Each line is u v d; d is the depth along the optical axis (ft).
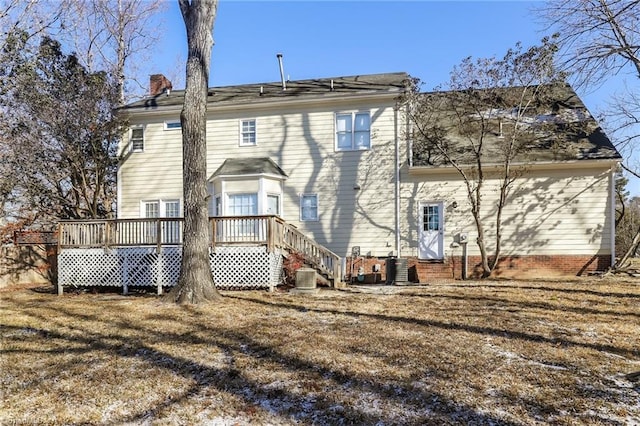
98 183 53.11
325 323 22.99
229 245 37.19
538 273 42.29
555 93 47.32
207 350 18.29
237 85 57.11
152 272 38.42
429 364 15.66
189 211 30.86
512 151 41.29
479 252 43.47
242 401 12.97
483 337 19.33
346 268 45.21
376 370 15.17
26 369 16.52
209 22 31.42
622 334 19.40
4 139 48.29
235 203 45.06
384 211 45.32
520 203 42.96
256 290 36.63
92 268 39.37
